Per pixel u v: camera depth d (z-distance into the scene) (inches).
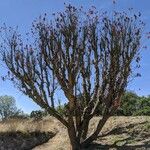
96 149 673.6
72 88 655.1
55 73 658.2
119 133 738.8
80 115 683.4
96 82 685.9
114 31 676.1
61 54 659.4
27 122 869.8
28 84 670.5
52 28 674.2
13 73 673.6
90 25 681.0
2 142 790.5
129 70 671.8
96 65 681.6
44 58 666.2
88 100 694.5
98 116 858.1
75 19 673.6
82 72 679.7
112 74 669.9
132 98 1094.4
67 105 674.8
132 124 765.9
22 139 804.0
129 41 675.4
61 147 746.8
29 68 672.4
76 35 666.8
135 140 690.2
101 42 678.5
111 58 671.8
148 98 1106.1
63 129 840.9
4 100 1979.6
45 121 896.3
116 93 673.0
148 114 1047.6
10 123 847.7
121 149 657.0
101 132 762.8
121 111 1048.8
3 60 677.9
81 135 692.7
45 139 812.0
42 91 671.8
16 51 676.7
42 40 670.5
